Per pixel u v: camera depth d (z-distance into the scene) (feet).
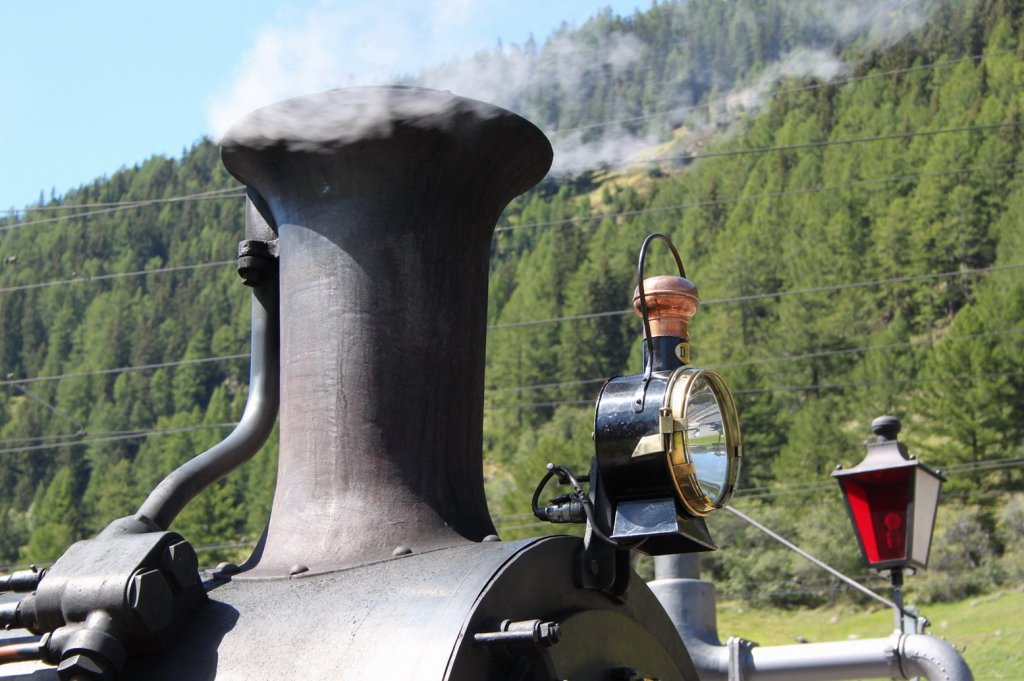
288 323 8.29
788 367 214.48
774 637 144.87
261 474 141.28
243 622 6.98
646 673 8.12
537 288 245.86
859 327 215.51
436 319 8.14
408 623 6.59
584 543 7.70
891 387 201.67
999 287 211.00
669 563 18.88
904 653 17.10
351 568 7.26
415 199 8.18
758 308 231.09
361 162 8.09
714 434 8.13
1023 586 145.18
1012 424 182.29
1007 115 209.97
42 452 245.65
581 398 232.73
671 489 7.68
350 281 8.09
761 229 236.22
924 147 222.28
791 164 242.99
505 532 148.15
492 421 232.73
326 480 7.83
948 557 155.84
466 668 6.35
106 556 7.04
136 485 224.74
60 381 257.14
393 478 7.80
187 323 261.03
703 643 18.25
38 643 6.78
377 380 7.93
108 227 282.15
